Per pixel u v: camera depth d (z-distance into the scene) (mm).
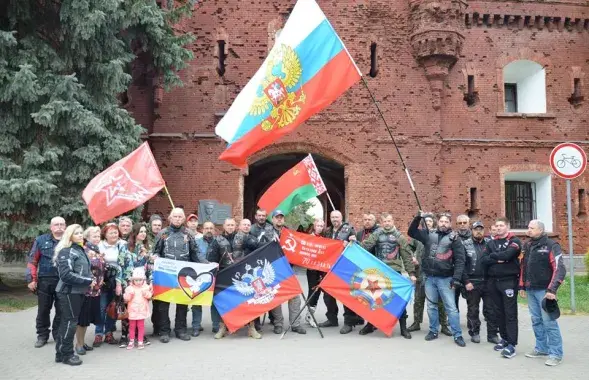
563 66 21438
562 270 7449
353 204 19609
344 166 19953
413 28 20094
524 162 20781
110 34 14625
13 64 13344
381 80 20094
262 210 10172
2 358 7738
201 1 20203
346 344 8742
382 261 9805
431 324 9148
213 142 19781
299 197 11281
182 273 9078
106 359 7676
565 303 12656
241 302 9320
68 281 7203
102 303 8664
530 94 22109
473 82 20859
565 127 21188
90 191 9234
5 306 12594
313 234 10695
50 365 7328
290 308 9781
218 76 20016
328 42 9734
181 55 16859
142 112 20016
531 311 7902
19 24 14359
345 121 19922
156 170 9727
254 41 20109
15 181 12562
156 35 15680
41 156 13383
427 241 9109
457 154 20531
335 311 10367
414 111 20078
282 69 9750
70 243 7375
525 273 7902
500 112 20812
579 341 8891
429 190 19812
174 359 7660
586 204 21000
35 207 13445
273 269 9531
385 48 20234
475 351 8266
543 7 21281
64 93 13594
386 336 9438
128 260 8664
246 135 9688
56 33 14711
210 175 19688
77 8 13430
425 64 20094
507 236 8273
